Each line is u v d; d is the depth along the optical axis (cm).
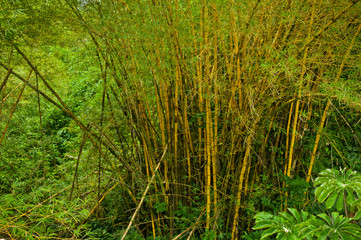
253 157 237
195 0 197
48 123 584
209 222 223
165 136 248
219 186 238
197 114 221
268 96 221
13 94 309
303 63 194
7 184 347
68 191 300
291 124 245
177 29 200
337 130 269
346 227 140
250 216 231
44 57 332
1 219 191
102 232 270
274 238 224
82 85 605
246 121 216
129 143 281
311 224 146
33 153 393
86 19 233
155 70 214
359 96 190
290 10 188
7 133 383
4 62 276
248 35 203
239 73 202
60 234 252
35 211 220
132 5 210
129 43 209
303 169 244
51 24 252
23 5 234
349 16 193
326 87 190
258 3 190
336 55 198
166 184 240
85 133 232
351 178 153
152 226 244
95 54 252
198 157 247
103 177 297
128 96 227
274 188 233
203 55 209
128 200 279
